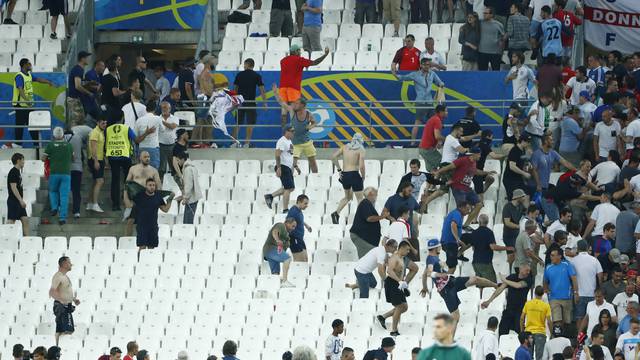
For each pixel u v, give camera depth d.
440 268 83.38
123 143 95.31
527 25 104.12
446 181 91.31
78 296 87.38
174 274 88.94
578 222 85.62
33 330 85.44
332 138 101.44
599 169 91.12
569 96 99.06
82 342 83.69
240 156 100.25
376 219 87.31
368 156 99.62
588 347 76.12
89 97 99.44
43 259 90.94
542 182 91.25
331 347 77.00
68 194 95.31
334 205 94.38
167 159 97.62
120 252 90.06
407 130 101.25
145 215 90.12
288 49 108.31
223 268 89.19
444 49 108.31
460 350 46.75
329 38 108.94
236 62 107.62
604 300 80.31
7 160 99.81
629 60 102.62
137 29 112.50
